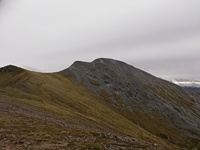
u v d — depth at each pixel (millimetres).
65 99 99750
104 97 169000
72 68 182125
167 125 176750
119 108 167125
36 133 33438
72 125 49281
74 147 26438
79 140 30438
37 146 26656
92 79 180750
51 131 35688
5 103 57656
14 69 140875
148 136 106938
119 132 73562
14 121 40844
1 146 26141
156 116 182125
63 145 27344
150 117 176250
